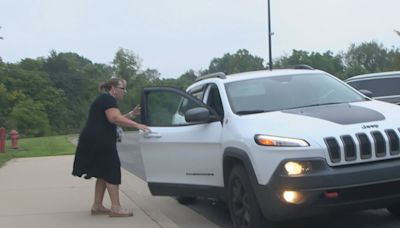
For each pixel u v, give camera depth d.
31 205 8.66
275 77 7.50
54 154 19.59
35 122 84.12
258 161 5.82
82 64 118.75
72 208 8.34
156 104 7.79
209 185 6.96
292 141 5.66
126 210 7.63
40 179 11.75
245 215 6.27
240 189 6.32
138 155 19.41
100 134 7.36
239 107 6.85
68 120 100.44
